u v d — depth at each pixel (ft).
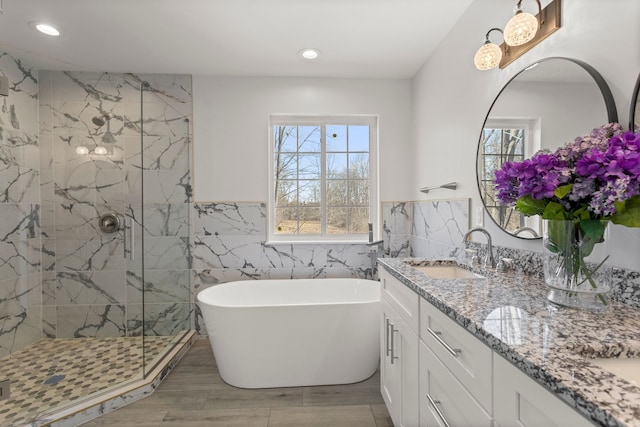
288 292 9.07
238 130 9.50
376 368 7.33
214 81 9.45
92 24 6.75
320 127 10.12
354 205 10.22
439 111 7.69
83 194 8.38
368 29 7.06
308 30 7.09
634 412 1.46
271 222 9.95
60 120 8.30
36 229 8.03
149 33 7.14
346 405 6.15
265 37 7.36
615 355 2.25
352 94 9.68
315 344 6.79
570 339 2.34
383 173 9.78
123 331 8.63
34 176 8.05
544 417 1.94
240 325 6.64
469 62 6.30
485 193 5.63
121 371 6.99
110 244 8.49
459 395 3.00
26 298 7.72
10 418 5.42
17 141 7.67
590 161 2.68
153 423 5.64
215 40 7.48
